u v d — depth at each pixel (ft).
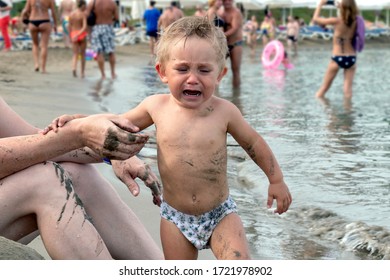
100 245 9.08
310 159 20.20
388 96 38.68
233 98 35.96
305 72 57.72
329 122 27.76
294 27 105.60
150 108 10.81
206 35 10.16
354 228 13.64
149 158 19.61
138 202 14.79
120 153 9.02
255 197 16.39
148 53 82.99
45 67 50.93
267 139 23.38
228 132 10.74
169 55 10.23
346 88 37.96
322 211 14.83
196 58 10.05
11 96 29.55
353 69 37.63
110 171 17.58
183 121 10.41
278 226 14.16
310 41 133.28
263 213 15.06
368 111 31.60
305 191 16.55
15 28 90.53
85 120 9.08
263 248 12.78
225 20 41.32
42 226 8.96
